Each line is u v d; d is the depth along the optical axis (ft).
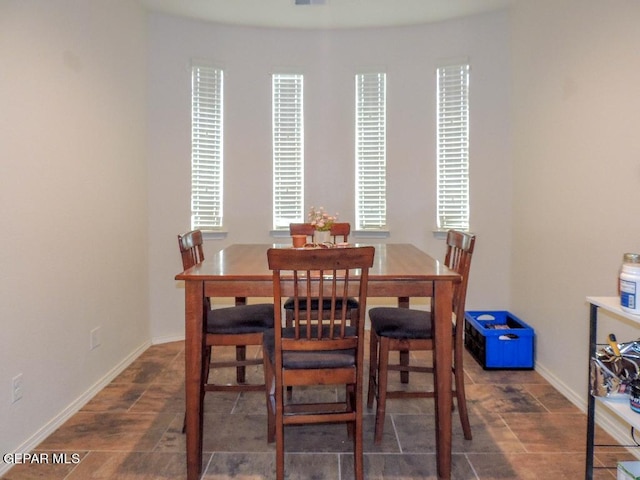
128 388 8.93
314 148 12.78
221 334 6.89
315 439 7.02
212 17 11.65
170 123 11.58
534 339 9.78
